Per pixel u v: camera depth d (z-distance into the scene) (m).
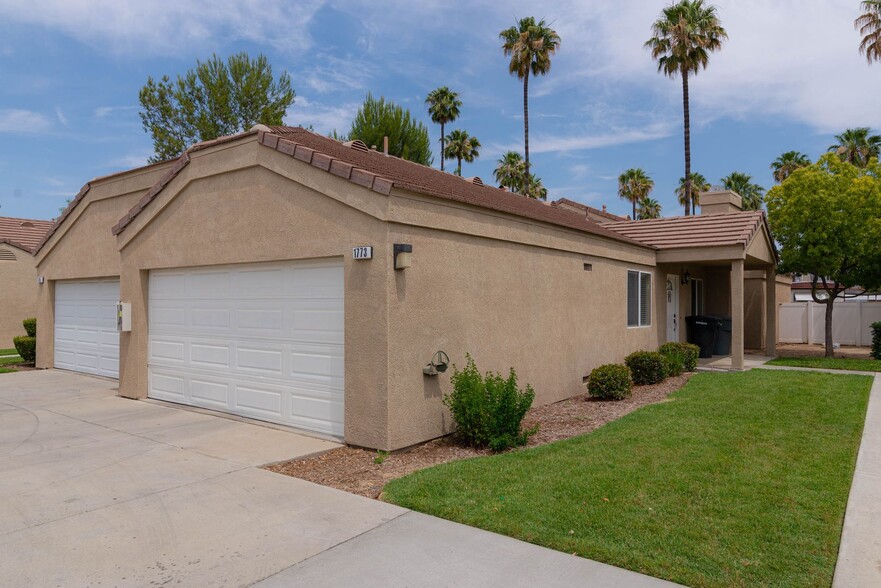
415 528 4.56
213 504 5.09
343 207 6.99
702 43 29.83
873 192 15.07
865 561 3.97
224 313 8.78
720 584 3.63
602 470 5.84
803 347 20.83
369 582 3.73
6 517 4.80
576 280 10.96
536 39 35.69
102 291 12.97
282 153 7.62
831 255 15.62
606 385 10.16
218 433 7.62
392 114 25.66
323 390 7.48
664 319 15.31
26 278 20.56
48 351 14.49
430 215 7.16
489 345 8.34
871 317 20.88
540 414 9.12
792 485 5.40
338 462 6.38
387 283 6.60
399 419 6.73
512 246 8.95
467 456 6.64
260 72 24.14
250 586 3.69
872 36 27.02
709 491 5.22
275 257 7.80
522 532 4.40
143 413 8.94
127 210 12.08
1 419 8.58
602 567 3.90
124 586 3.69
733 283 13.70
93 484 5.62
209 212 8.79
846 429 7.57
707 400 9.59
